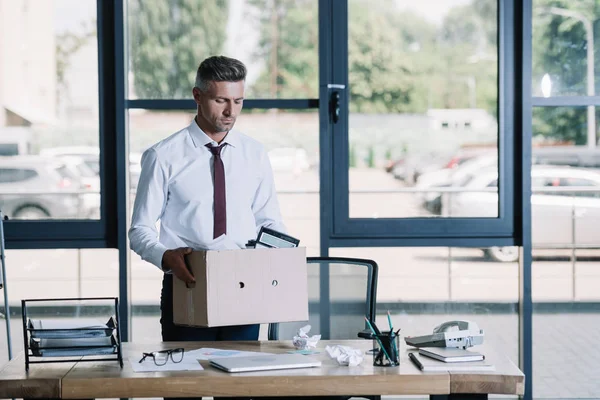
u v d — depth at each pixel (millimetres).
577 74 4867
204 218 3361
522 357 4887
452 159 4879
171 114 4809
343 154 4844
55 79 4762
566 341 4969
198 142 3381
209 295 2750
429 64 4855
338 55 4816
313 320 3830
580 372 4984
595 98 4852
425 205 4879
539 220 4945
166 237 3377
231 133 3443
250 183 3439
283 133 4840
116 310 2713
